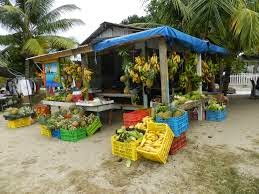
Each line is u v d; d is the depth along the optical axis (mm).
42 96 15109
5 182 3949
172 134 4508
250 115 7664
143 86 6898
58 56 7672
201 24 9008
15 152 5371
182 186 3471
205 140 5320
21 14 14727
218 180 3566
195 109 7262
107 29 11391
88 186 3633
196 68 7074
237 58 11344
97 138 5945
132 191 3424
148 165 4180
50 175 4078
